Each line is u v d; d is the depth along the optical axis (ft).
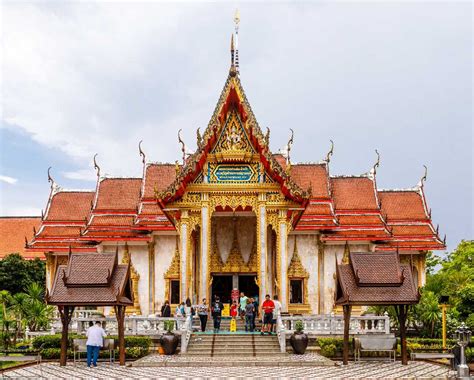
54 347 102.06
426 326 130.00
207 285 123.24
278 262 123.75
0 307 140.67
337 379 70.90
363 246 161.79
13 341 135.74
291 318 107.34
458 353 81.41
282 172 123.44
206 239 124.57
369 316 107.86
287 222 127.44
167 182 166.50
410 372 79.20
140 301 156.66
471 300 117.39
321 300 156.87
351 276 89.15
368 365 88.33
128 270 89.10
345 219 163.84
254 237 144.66
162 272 157.79
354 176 174.70
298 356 95.96
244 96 126.41
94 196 167.94
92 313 141.49
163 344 98.37
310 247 159.33
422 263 167.84
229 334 104.37
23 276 190.90
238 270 142.41
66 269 87.86
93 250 165.37
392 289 87.61
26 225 238.27
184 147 142.31
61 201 175.01
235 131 127.85
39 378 73.10
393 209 172.35
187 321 103.35
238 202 126.21
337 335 105.91
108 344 91.25
